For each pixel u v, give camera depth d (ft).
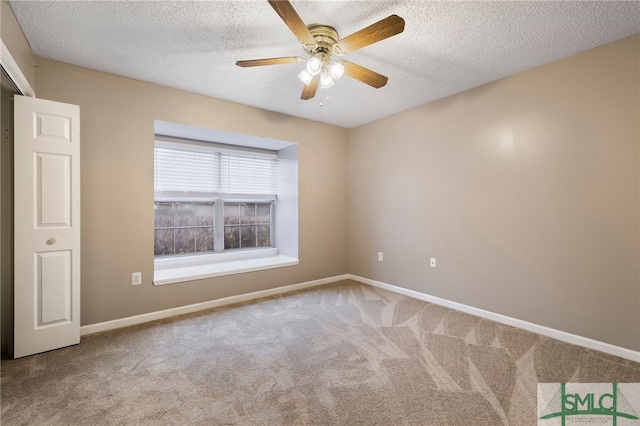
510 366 6.66
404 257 12.09
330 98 10.71
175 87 9.73
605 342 7.30
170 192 11.69
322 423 4.93
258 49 7.52
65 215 7.43
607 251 7.27
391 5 5.84
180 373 6.37
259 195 14.01
